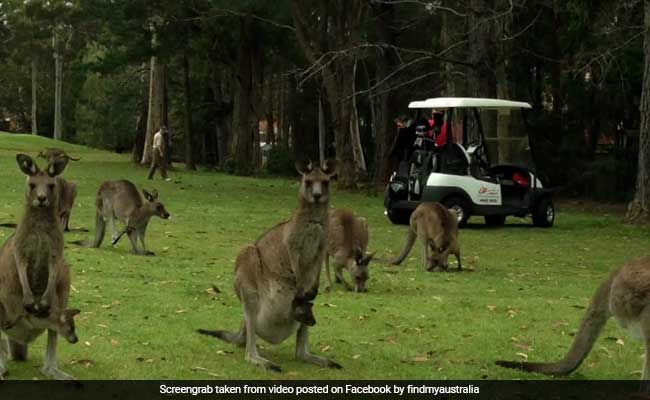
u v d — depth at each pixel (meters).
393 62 40.53
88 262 13.87
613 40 30.67
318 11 35.62
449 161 22.17
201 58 43.38
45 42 79.56
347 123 33.06
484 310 11.36
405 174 22.66
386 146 39.84
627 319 7.23
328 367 8.26
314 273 7.91
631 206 24.39
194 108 51.59
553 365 8.09
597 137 36.12
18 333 7.39
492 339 9.68
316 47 32.97
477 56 29.27
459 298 12.23
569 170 35.44
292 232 7.76
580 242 20.33
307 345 8.41
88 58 71.12
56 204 7.40
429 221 15.02
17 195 24.47
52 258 7.34
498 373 8.24
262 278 7.90
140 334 9.24
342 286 12.97
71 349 8.50
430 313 11.02
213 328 9.72
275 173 44.69
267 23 41.47
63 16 67.81
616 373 8.38
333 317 10.54
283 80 55.53
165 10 39.97
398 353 8.92
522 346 9.41
